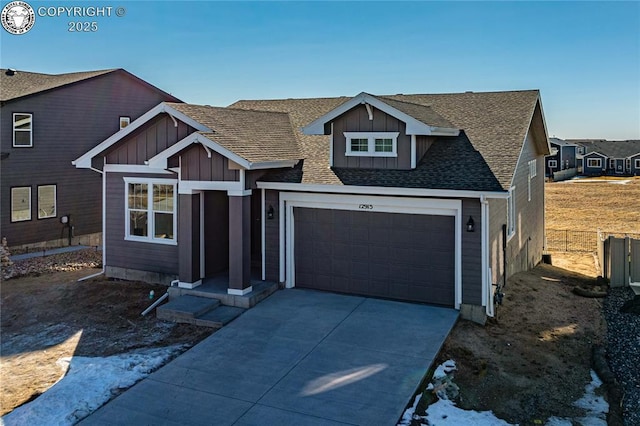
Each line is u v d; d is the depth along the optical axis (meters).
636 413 7.57
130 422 7.24
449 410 7.54
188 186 12.34
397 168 12.38
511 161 11.59
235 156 11.41
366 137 12.69
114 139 14.04
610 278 14.45
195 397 7.90
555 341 10.32
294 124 16.56
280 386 8.19
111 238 14.80
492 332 10.59
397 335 10.05
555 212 37.59
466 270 11.12
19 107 19.09
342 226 12.57
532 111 14.38
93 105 21.84
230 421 7.23
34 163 19.73
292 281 13.18
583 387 8.45
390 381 8.27
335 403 7.65
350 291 12.63
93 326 11.39
